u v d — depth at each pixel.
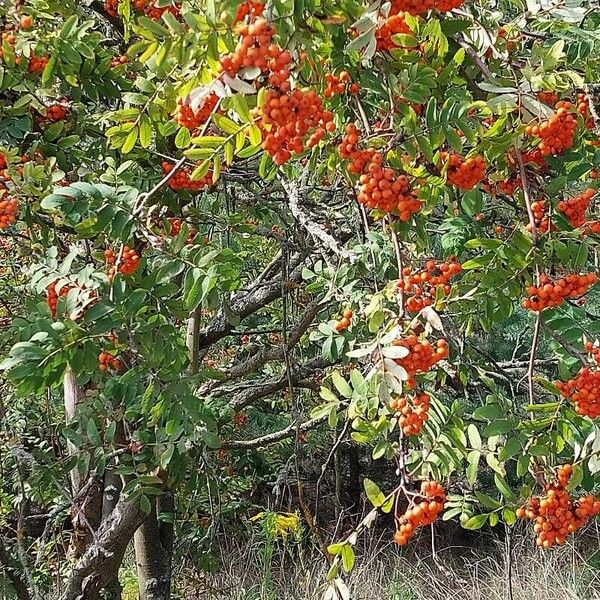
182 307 2.16
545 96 1.92
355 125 1.80
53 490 3.72
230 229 3.03
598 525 6.53
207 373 2.31
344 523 7.38
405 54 1.71
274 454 6.82
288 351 4.10
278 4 1.30
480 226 2.46
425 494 1.86
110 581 4.00
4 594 3.60
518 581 6.16
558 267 1.87
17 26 2.26
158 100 1.99
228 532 6.17
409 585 6.29
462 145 1.92
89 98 2.82
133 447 3.10
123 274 2.10
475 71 1.99
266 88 1.37
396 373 1.62
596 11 2.32
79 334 1.94
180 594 5.29
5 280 4.20
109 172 2.29
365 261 2.64
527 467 1.89
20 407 4.25
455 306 2.04
